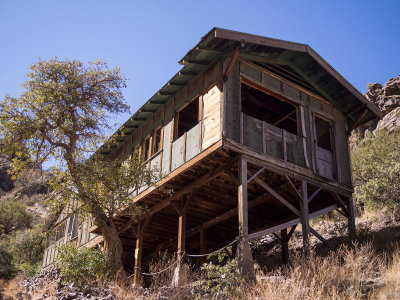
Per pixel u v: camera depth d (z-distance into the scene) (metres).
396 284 9.28
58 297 11.68
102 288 11.90
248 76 13.93
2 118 14.12
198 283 10.58
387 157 22.03
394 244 13.14
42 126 14.48
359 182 20.70
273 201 15.95
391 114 31.45
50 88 14.68
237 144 12.71
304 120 15.06
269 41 13.45
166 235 19.55
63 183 14.33
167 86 15.14
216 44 13.11
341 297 8.95
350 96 16.02
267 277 10.59
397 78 35.88
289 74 15.16
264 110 17.33
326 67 14.81
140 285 14.74
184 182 14.81
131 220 17.50
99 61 15.70
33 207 44.28
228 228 18.81
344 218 18.11
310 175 14.39
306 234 13.40
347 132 16.67
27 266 29.86
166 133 15.68
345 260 10.91
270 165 13.38
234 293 10.07
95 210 14.59
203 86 14.07
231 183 14.55
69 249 13.82
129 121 17.31
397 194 16.70
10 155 14.81
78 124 15.16
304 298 8.62
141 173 14.69
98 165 14.41
